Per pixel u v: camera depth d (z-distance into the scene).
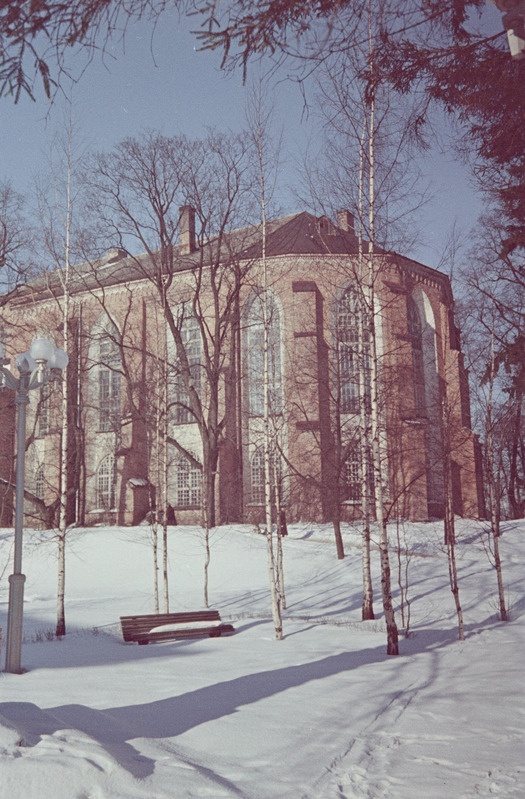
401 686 11.34
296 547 36.03
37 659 15.36
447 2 5.80
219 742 7.84
